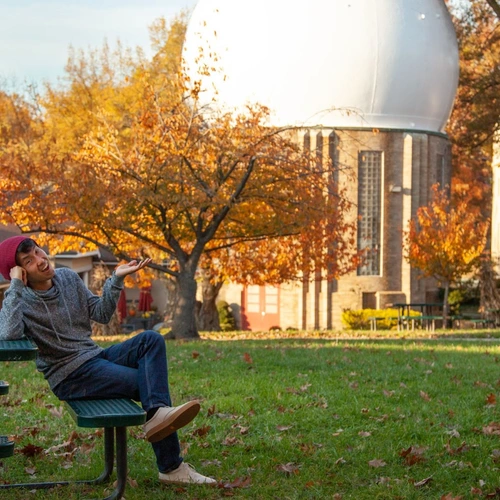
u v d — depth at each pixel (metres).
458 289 44.50
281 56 38.88
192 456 6.82
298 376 11.47
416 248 35.34
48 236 26.56
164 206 23.58
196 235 25.05
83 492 5.88
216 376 11.31
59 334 5.88
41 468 6.53
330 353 15.31
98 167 23.50
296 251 27.00
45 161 24.17
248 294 41.41
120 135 32.81
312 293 39.78
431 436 7.56
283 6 39.31
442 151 42.50
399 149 40.47
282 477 6.30
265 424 8.02
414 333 28.64
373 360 13.80
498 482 6.11
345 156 39.53
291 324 40.03
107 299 6.00
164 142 23.88
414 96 40.53
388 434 7.63
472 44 43.84
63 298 5.95
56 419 8.32
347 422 8.20
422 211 36.44
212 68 24.66
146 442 7.34
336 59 39.03
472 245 34.91
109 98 39.34
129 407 5.45
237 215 24.89
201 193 22.97
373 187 40.34
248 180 23.59
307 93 39.00
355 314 39.03
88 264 40.44
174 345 18.58
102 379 5.84
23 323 5.68
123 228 23.61
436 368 12.57
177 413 5.50
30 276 5.81
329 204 24.67
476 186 57.75
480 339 23.61
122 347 5.98
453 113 50.94
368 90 39.62
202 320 38.22
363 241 40.31
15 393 9.85
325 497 5.80
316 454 6.88
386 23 39.62
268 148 23.55
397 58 39.66
